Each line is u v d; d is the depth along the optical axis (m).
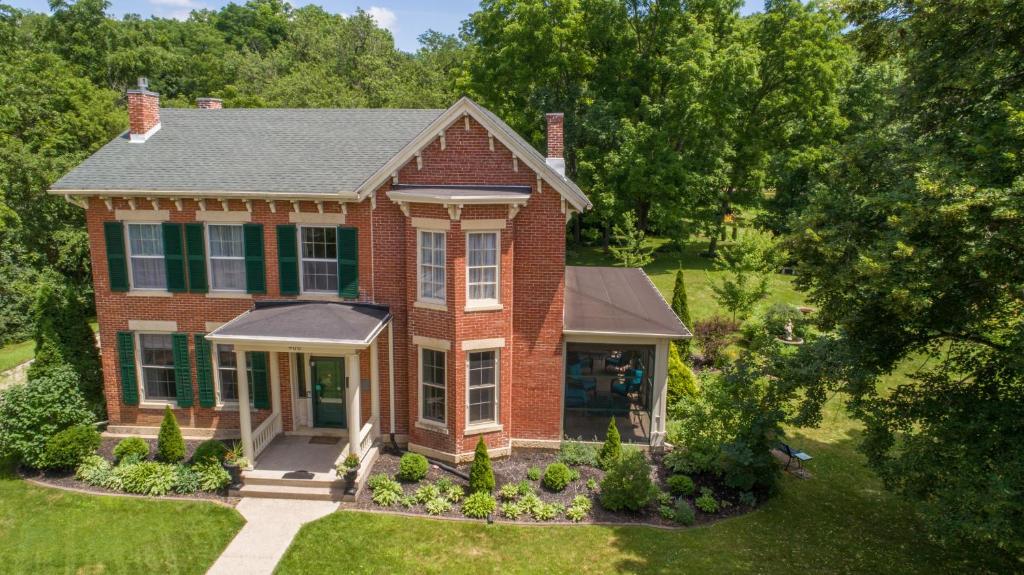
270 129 19.62
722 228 45.03
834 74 40.19
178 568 12.58
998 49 13.04
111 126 34.56
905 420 13.79
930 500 12.31
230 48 77.38
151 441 17.94
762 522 14.80
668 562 13.05
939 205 11.38
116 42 50.75
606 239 44.00
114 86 50.84
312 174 17.05
